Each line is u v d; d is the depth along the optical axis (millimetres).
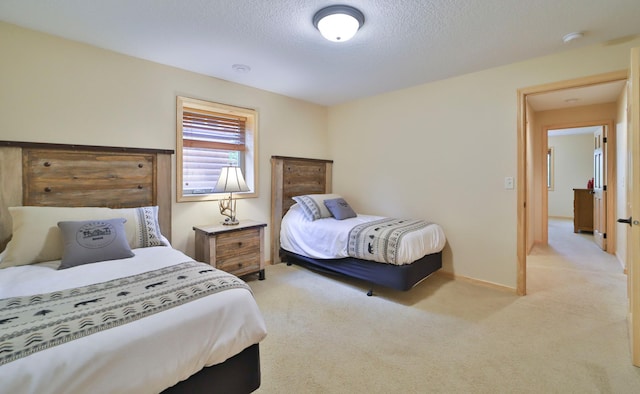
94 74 2508
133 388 1021
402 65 2912
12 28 2162
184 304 1271
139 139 2758
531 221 4734
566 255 4328
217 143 3449
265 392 1561
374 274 2816
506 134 2926
